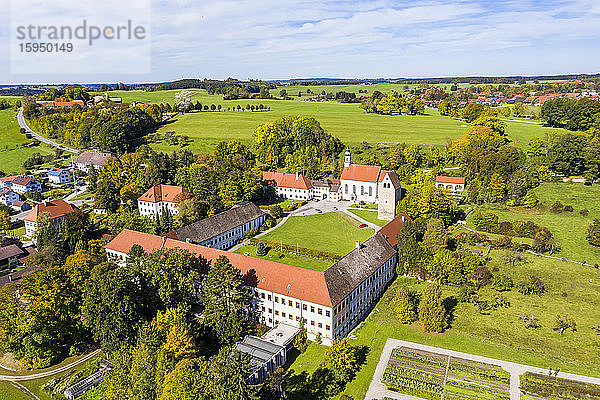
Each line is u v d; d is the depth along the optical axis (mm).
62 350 90938
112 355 84500
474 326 92438
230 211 145625
